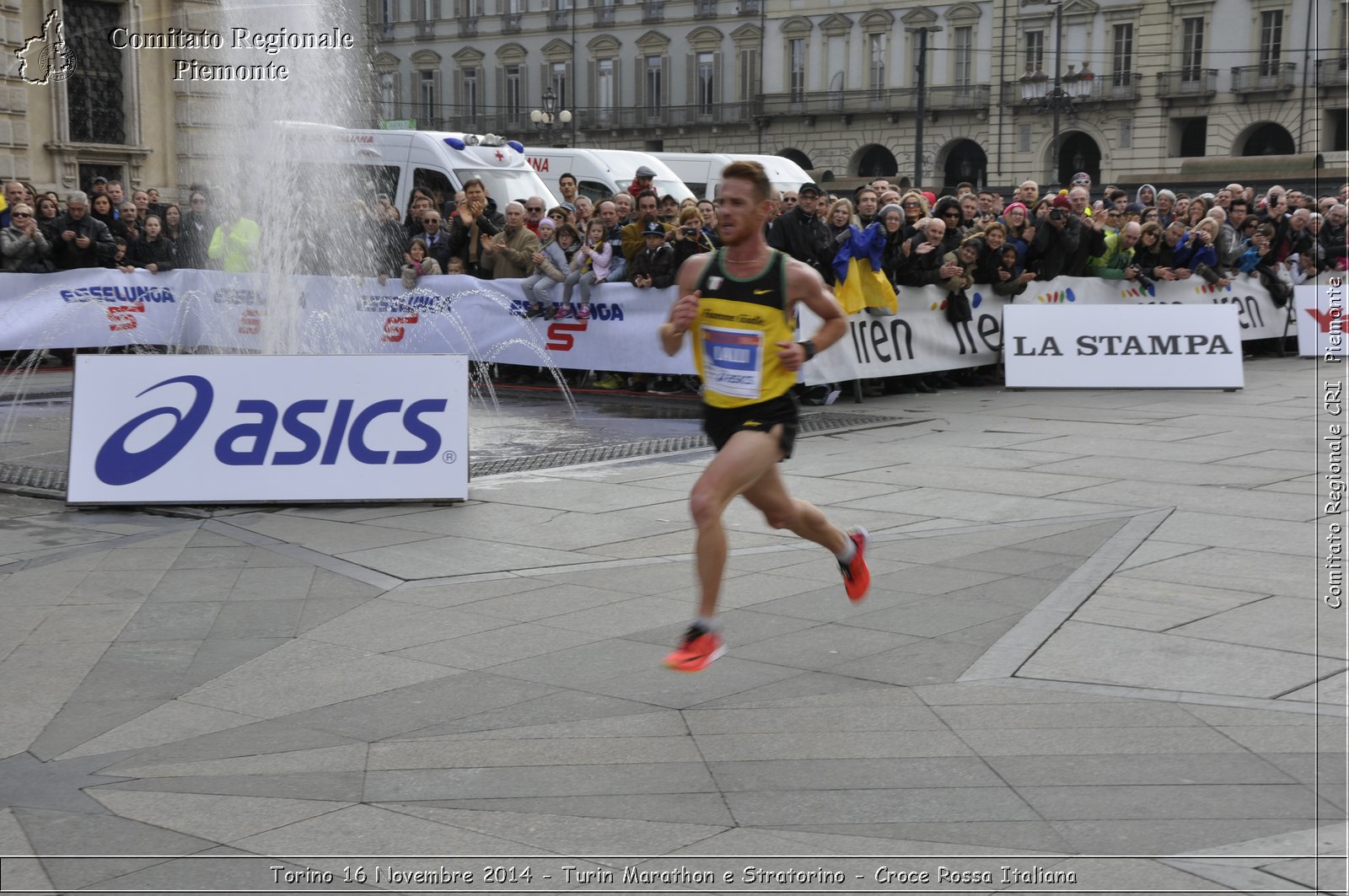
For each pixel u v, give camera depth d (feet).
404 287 44.39
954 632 17.39
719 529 14.96
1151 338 44.70
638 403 40.04
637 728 14.16
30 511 25.07
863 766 13.06
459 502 25.55
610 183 73.97
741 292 15.33
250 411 25.17
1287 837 11.38
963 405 40.09
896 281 41.70
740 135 209.97
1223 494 26.09
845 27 199.11
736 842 11.43
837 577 20.20
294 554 21.85
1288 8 170.30
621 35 215.72
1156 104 180.04
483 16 224.33
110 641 17.46
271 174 46.14
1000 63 189.06
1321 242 59.62
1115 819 11.78
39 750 13.78
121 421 25.13
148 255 49.14
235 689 15.64
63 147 75.92
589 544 22.49
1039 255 46.52
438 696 15.28
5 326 45.70
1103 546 21.84
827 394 40.37
